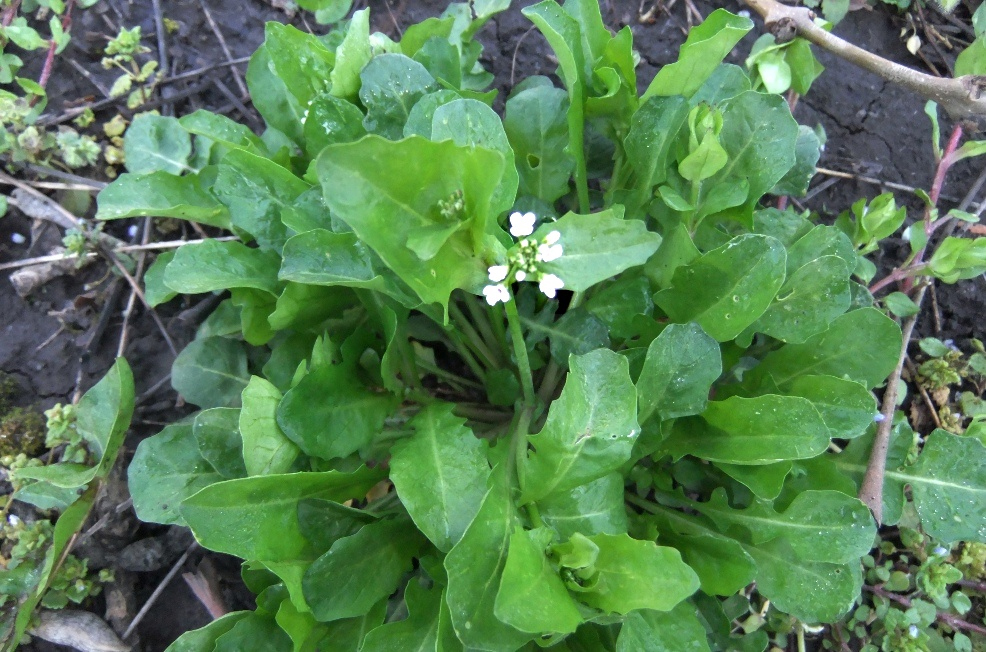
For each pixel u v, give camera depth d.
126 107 0.22
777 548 0.15
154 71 0.23
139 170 0.20
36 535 0.19
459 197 0.11
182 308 0.21
